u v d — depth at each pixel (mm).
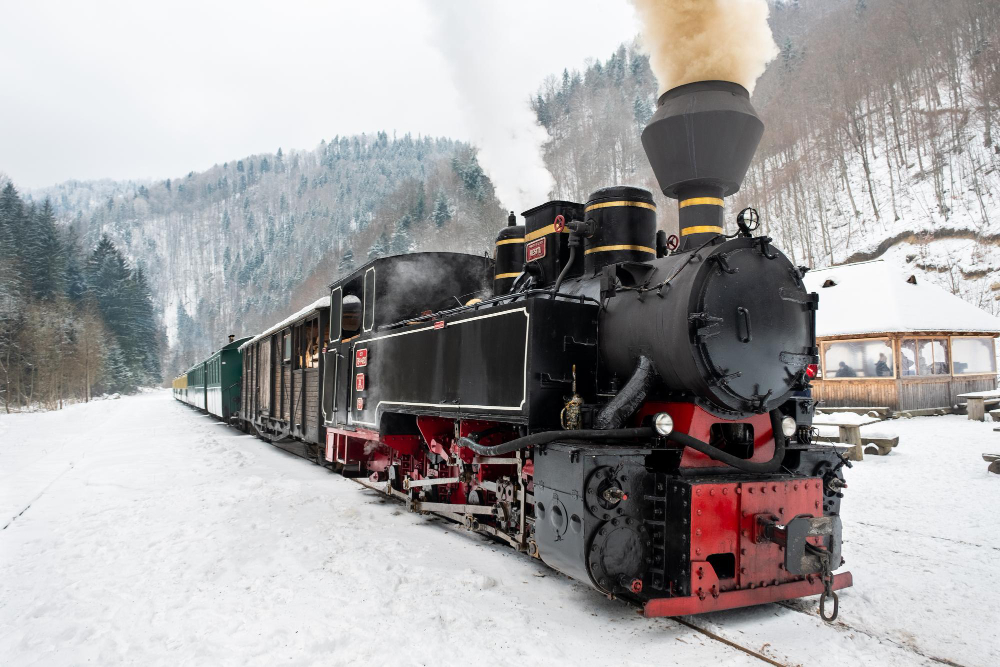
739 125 4926
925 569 4938
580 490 3893
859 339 18219
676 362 4156
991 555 5215
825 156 56031
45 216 75875
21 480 10594
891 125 55969
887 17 63906
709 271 4199
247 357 19047
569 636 3830
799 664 3436
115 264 83562
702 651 3621
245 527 6676
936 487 7910
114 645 3787
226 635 3877
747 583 4039
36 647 3783
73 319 65125
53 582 5012
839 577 4277
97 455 13766
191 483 9727
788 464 4676
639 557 4062
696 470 4234
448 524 6832
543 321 4773
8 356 47656
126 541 6188
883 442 10500
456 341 5934
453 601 4391
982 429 13992
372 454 9367
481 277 9141
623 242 5273
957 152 46125
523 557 5512
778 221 51719
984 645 3635
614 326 4812
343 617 4141
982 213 37812
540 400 4699
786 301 4523
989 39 53719
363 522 6883
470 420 5953
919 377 17844
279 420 14016
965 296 33719
